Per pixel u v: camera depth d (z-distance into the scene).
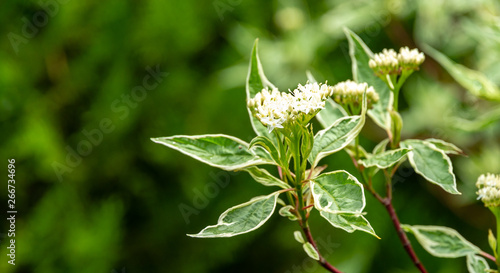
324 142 0.93
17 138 1.58
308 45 1.38
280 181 0.93
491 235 0.96
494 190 0.94
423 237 0.99
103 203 1.54
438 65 1.38
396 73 0.96
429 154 0.95
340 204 0.89
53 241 1.54
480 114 1.31
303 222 0.92
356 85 0.97
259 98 0.92
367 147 1.51
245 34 1.46
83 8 1.60
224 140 0.93
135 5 1.59
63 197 1.58
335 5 1.44
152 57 1.60
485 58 1.23
